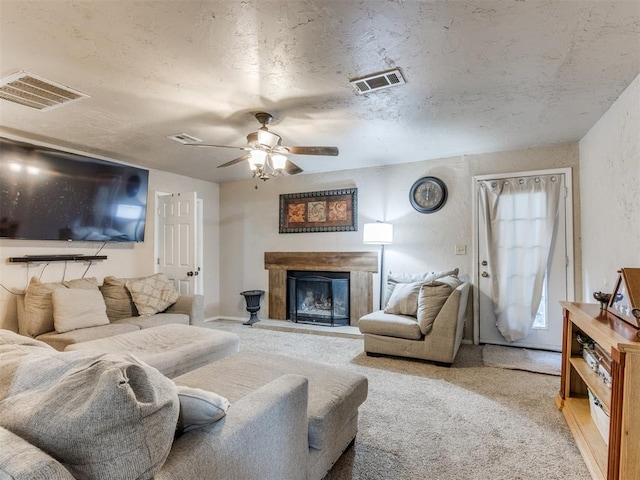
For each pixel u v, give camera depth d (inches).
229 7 63.2
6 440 28.7
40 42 73.2
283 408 51.2
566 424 87.0
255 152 114.7
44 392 36.1
